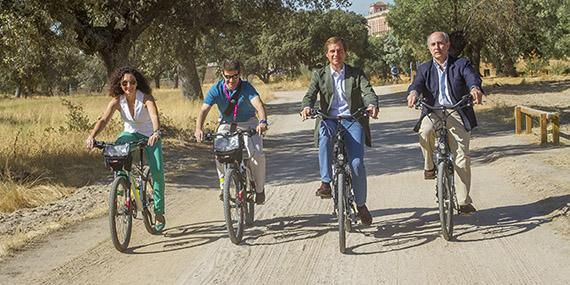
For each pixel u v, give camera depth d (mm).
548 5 29281
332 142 6258
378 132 18016
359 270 5398
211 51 23953
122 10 17984
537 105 25969
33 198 9234
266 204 8328
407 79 73188
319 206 8047
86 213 8258
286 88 70500
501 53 42781
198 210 8258
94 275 5609
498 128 16812
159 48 23500
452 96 6371
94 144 6266
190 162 13406
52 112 25672
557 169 9430
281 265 5656
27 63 14398
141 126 6672
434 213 7277
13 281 5508
